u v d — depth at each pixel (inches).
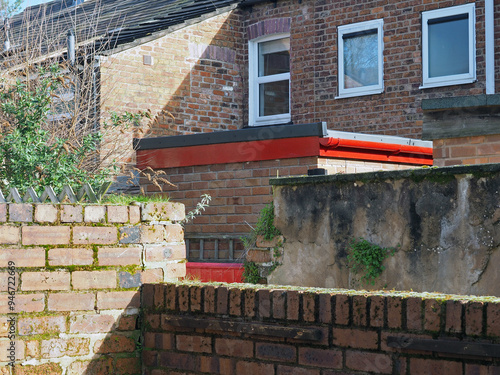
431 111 260.2
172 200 341.7
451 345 132.8
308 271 221.1
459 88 443.5
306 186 223.9
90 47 425.4
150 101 476.1
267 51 534.0
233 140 321.7
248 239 243.3
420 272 197.2
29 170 243.0
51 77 282.4
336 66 494.6
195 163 333.7
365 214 209.5
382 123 472.7
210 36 513.7
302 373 154.6
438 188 195.3
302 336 153.2
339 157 311.7
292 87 513.7
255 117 533.0
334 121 494.6
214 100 515.2
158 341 181.6
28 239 174.6
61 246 177.5
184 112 496.1
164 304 181.0
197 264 271.0
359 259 207.2
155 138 348.8
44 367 174.6
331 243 216.2
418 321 138.5
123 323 183.2
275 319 159.5
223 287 169.8
